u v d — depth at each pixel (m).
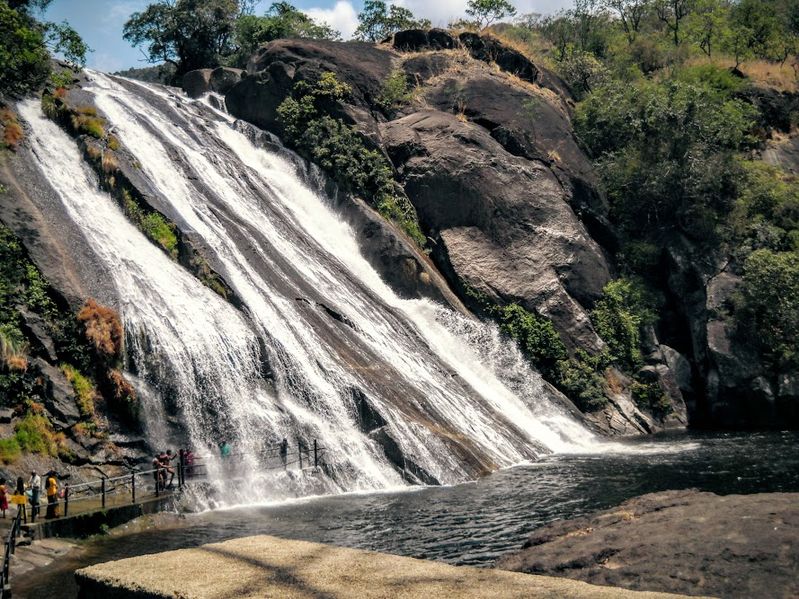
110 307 28.14
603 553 12.05
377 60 57.38
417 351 39.56
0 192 30.03
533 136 54.03
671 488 25.17
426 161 50.09
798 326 43.78
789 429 42.03
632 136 56.12
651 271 51.62
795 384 43.31
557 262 47.59
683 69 70.06
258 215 42.84
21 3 38.97
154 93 51.88
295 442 28.31
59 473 23.42
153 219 34.78
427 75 57.69
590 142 58.00
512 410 39.50
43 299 26.97
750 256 46.00
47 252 28.67
